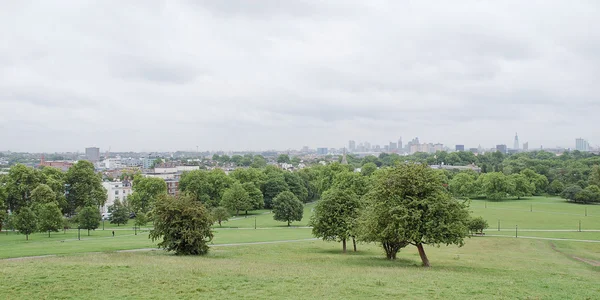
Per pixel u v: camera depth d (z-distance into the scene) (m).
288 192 110.88
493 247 71.00
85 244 61.84
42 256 47.44
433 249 68.12
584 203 166.25
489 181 180.75
